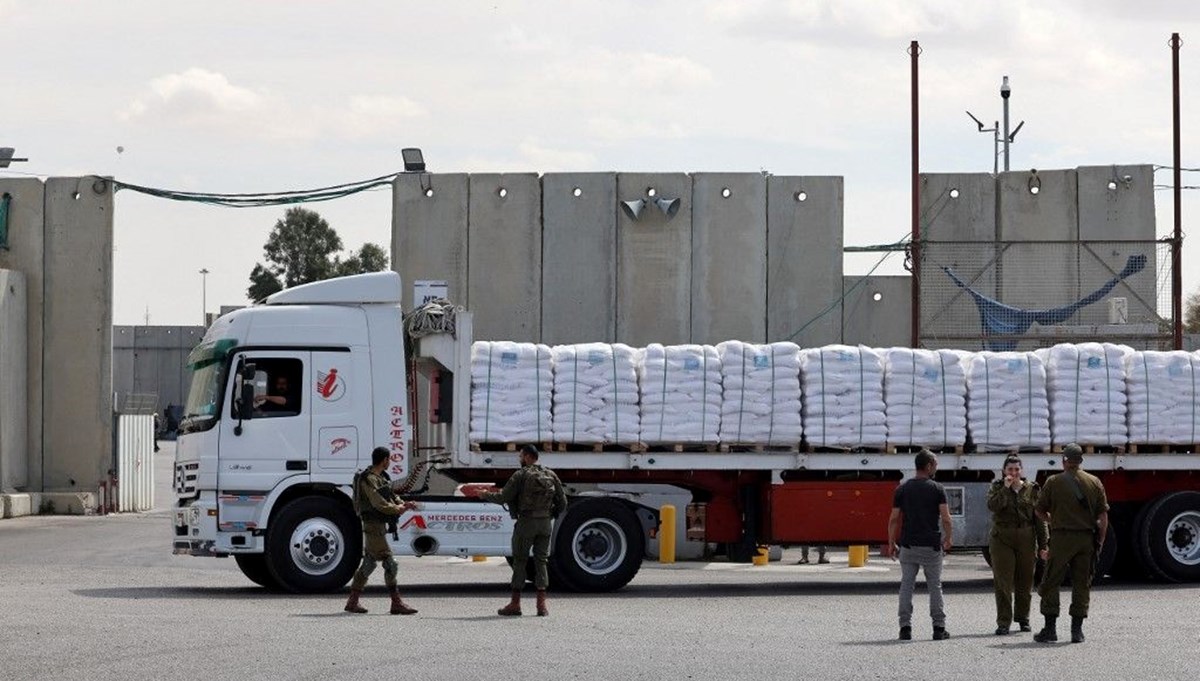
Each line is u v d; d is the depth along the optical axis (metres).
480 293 34.62
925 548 16.00
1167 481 23.92
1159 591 22.44
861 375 22.86
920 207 34.88
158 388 82.06
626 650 14.88
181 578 23.86
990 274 34.53
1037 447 23.33
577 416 22.16
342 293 21.64
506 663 13.87
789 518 22.80
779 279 34.88
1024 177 34.81
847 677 13.26
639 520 22.33
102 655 14.03
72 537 32.62
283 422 21.20
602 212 34.62
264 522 21.00
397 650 14.65
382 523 18.16
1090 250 34.44
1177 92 34.62
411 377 22.39
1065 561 15.89
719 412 22.52
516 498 18.16
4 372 37.34
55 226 38.81
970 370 23.23
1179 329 34.06
